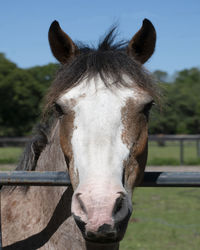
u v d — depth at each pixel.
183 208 7.24
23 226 2.14
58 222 2.05
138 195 8.77
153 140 14.26
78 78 1.91
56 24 2.15
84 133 1.74
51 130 2.35
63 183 1.91
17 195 2.31
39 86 32.47
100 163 1.66
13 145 15.79
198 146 14.63
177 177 1.95
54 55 2.23
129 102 1.82
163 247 4.80
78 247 1.97
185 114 34.06
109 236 1.52
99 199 1.52
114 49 2.19
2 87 31.86
